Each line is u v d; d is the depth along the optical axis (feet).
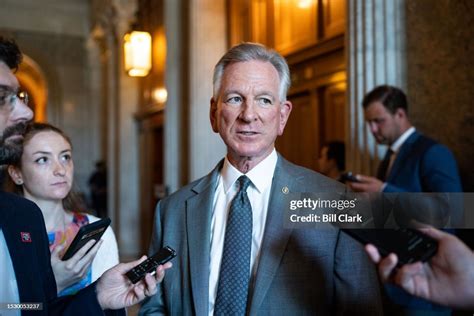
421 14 10.00
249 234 5.72
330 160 12.36
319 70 15.02
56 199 7.39
